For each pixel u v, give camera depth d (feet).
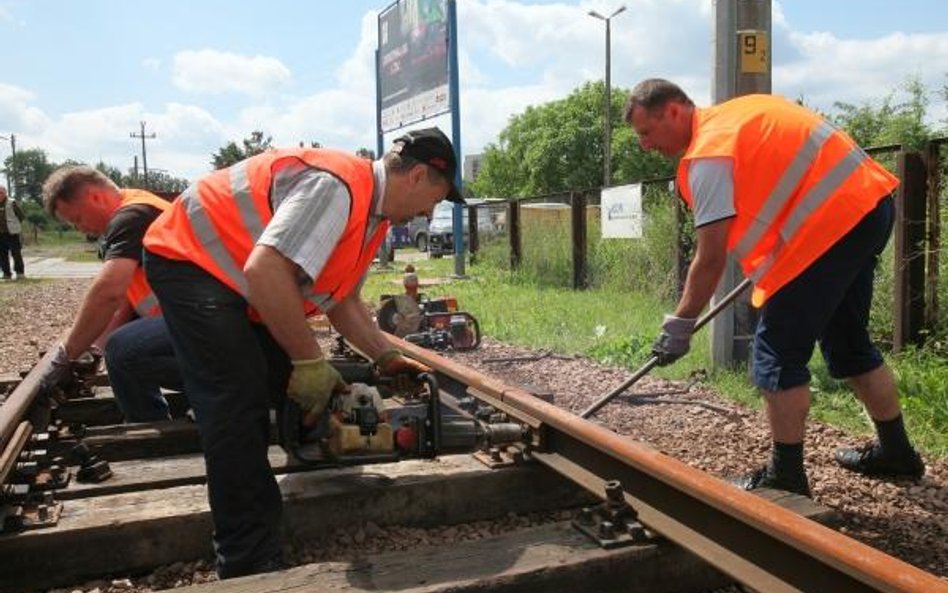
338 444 9.88
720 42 19.95
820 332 11.23
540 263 46.06
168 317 8.85
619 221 37.29
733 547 7.93
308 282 8.49
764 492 9.42
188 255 8.73
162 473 11.16
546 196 44.98
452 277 51.26
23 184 317.83
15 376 18.62
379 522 10.30
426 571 7.88
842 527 10.86
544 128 234.79
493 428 10.93
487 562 8.07
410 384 11.05
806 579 7.11
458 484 10.57
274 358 10.47
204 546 9.68
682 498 8.66
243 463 8.73
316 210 8.22
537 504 10.98
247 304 8.88
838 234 10.63
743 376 19.19
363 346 10.89
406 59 58.85
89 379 16.90
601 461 10.12
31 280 62.39
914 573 6.03
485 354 24.76
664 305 32.40
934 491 12.17
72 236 238.68
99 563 9.30
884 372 12.39
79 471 10.96
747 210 10.97
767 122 10.91
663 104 11.55
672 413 16.81
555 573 7.93
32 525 9.20
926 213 20.65
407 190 9.07
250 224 8.69
